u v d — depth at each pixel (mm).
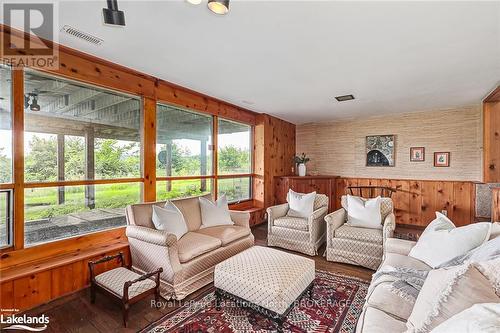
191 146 3850
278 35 2004
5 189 2068
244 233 3076
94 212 2684
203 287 2465
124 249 2629
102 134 2754
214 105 4043
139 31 1969
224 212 3256
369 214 3176
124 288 1866
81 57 2428
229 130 4570
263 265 2055
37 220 2268
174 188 3574
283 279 1848
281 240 3580
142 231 2359
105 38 2094
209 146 4160
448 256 1700
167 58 2486
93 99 2680
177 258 2252
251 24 1848
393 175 5020
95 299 2193
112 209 2838
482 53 2271
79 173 2578
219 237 2762
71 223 2504
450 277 1148
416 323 1136
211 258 2568
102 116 2752
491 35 1948
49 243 2295
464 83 3119
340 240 3064
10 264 2076
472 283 994
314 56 2387
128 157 2982
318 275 2736
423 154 4738
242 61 2531
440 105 4305
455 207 4449
